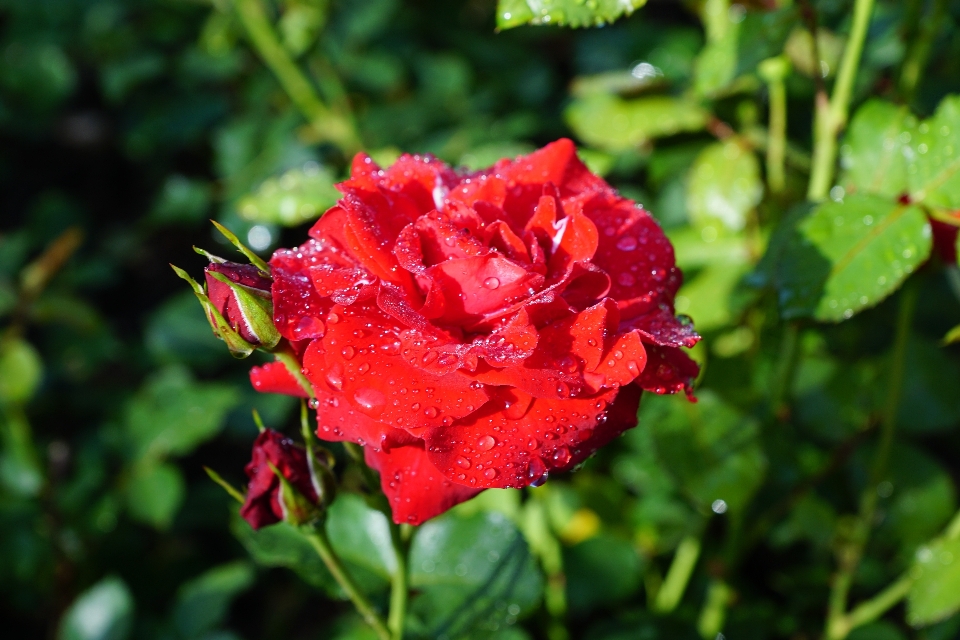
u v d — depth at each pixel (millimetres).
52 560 535
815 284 375
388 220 336
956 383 475
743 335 485
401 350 313
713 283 455
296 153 649
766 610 476
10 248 705
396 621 367
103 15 806
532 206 347
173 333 616
